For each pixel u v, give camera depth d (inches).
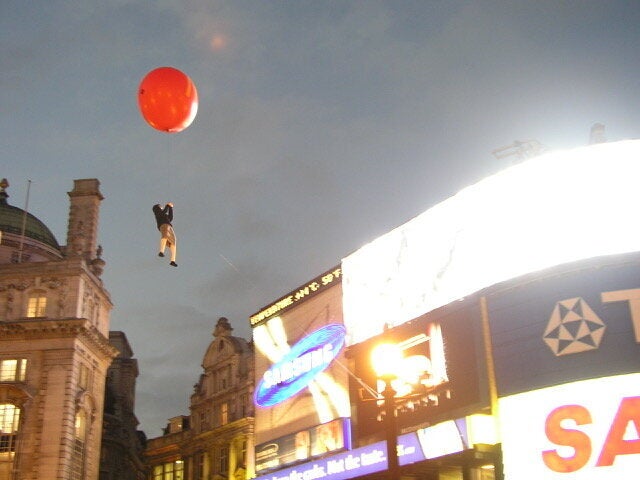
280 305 2276.1
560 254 1499.8
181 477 3019.2
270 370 2250.2
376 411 1793.8
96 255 3284.9
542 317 1482.5
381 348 891.4
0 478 2657.5
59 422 2746.1
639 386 1358.3
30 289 2918.3
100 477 3828.7
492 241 1609.3
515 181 1609.3
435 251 1745.8
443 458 1488.7
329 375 2001.7
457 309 1644.9
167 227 973.8
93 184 3314.5
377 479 1711.4
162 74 815.1
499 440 1460.4
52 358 2822.3
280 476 1910.7
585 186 1529.3
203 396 2970.0
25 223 3292.3
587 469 1338.6
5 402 2755.9
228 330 2962.6
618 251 1469.0
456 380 1596.9
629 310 1422.2
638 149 1544.0
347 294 1991.9
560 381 1417.3
